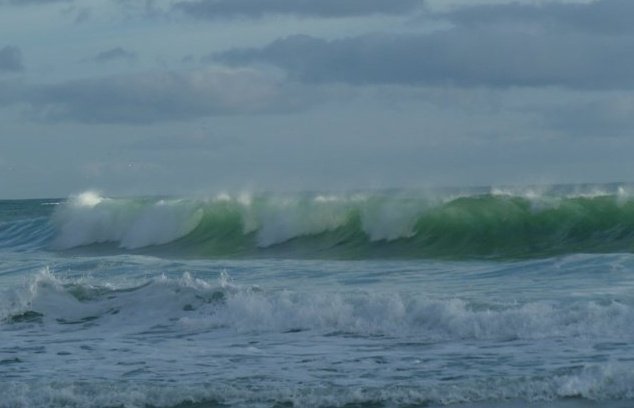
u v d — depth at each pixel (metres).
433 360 17.52
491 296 23.62
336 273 31.62
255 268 34.12
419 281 28.30
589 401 14.76
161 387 15.44
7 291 24.41
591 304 20.30
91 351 19.31
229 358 18.20
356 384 15.91
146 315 22.92
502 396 15.05
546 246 39.84
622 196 40.94
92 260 37.97
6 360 18.56
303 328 20.94
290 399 15.02
